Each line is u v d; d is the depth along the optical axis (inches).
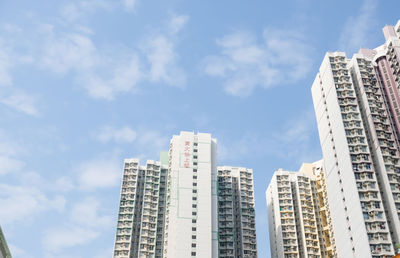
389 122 4768.7
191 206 5300.2
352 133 4623.5
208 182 5531.5
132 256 5492.1
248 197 6166.3
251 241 5743.1
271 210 6515.8
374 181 4281.5
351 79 5034.5
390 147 4569.4
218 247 5442.9
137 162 6235.2
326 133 5019.7
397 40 5142.7
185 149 5777.6
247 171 6437.0
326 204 6107.3
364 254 3941.9
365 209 4119.1
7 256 1813.5
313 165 6865.2
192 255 4943.4
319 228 6122.1
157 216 5782.5
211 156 5910.4
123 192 5930.1
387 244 3897.6
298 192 6343.5
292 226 5984.3
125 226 5620.1
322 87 5310.0
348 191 4375.0
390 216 4160.9
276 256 6013.8
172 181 5516.7
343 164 4547.2
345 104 4825.3
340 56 5226.4
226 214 5826.8
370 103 4862.2
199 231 5123.0
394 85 5009.8
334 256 5634.8
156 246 5556.1
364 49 5521.7
